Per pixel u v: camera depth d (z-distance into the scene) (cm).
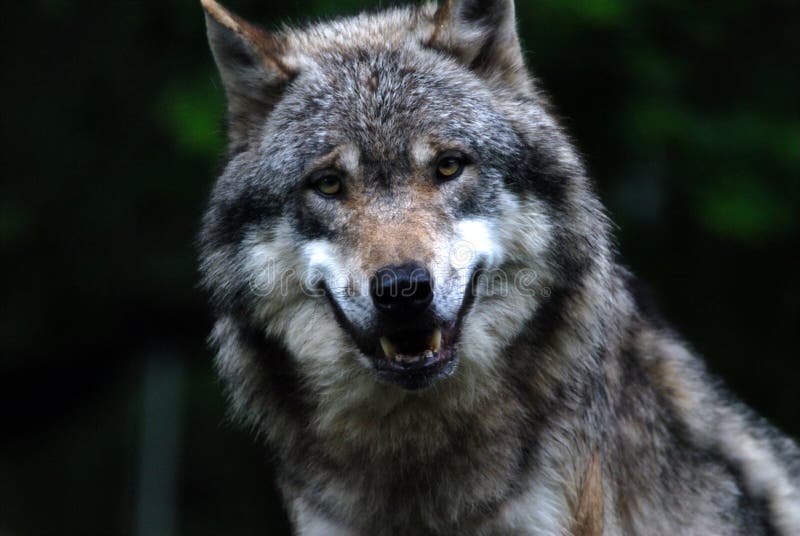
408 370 877
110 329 2225
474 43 984
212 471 2211
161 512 2177
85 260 2117
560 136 979
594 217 969
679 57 1850
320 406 954
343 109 943
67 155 2036
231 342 988
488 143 934
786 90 1895
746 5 1889
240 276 970
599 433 969
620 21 1705
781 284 2022
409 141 920
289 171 942
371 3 1675
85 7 2027
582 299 952
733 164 1816
